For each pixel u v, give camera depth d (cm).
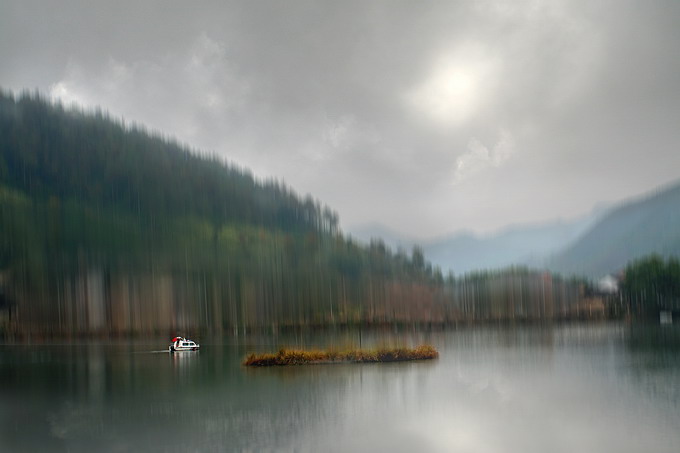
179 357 14000
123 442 5019
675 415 5603
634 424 5250
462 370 9500
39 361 13500
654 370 9169
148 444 4928
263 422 5675
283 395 7231
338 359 10800
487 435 4969
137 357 14300
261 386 8038
